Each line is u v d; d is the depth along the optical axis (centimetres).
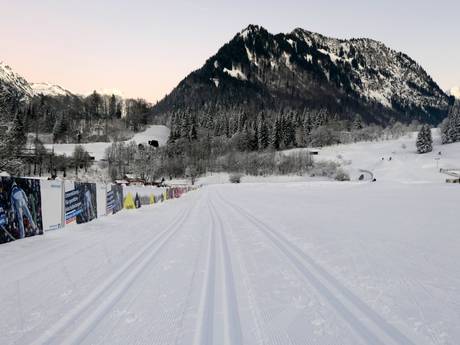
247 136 16075
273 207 2073
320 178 11931
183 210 2041
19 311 421
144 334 361
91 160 12069
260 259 688
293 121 19088
